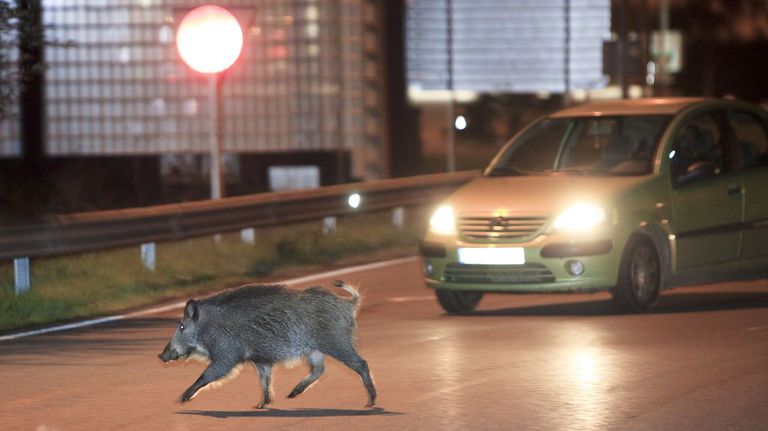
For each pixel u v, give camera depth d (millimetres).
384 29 78438
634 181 34438
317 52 76938
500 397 24125
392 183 56219
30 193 62188
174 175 74500
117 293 39406
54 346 30969
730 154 36719
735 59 124438
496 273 33562
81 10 74938
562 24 96188
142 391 25500
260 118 76875
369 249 50938
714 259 35844
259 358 23109
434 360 27969
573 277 33062
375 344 30109
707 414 22500
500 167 36594
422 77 94125
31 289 38594
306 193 51469
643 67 83625
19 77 48688
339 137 77125
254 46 76875
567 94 96000
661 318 33188
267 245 48875
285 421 22516
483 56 96000
